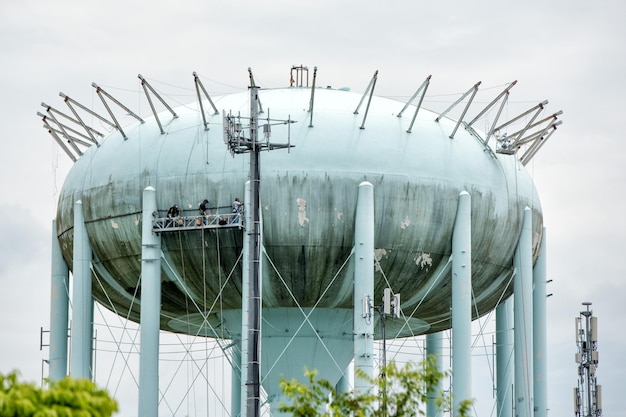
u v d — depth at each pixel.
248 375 62.66
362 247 70.69
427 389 48.09
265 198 70.94
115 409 41.41
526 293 76.31
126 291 76.31
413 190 72.19
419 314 77.25
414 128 73.81
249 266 64.00
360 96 75.81
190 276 72.94
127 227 73.56
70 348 75.12
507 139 76.12
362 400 48.00
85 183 75.56
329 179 71.31
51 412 39.66
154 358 71.75
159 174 72.69
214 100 75.56
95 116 76.19
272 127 72.25
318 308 74.12
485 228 74.50
